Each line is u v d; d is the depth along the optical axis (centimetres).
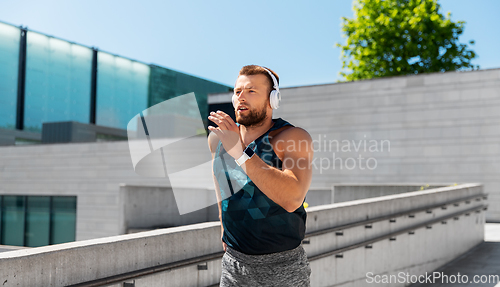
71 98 2283
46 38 2281
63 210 1728
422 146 1330
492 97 1252
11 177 1812
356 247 493
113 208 1631
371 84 1406
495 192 1230
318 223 443
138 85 2233
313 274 427
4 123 2136
